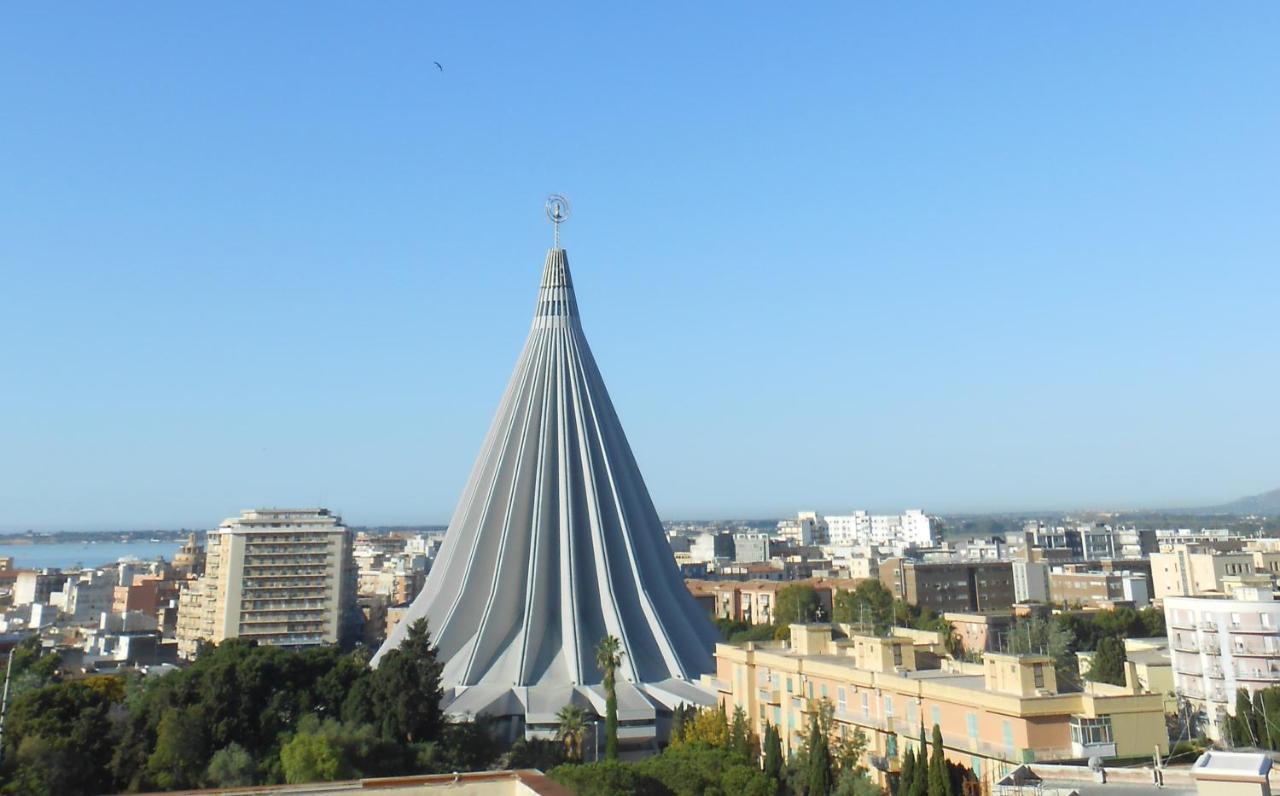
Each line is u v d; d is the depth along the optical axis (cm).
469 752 8088
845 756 6406
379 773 7231
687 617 12462
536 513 11962
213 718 7450
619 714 9662
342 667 8525
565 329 13200
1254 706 7669
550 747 8400
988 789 5488
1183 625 9838
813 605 15862
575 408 12656
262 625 17912
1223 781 2961
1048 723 5450
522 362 13100
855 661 7281
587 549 11944
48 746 6731
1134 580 16850
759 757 7719
